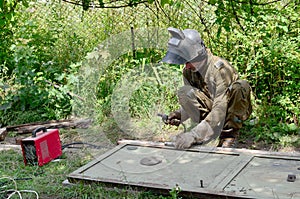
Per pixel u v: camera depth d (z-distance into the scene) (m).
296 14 5.69
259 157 4.09
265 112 5.35
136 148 4.41
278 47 5.49
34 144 4.39
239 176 3.76
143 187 3.71
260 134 5.06
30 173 4.31
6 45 6.61
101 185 3.86
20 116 5.91
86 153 4.66
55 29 7.07
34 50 6.73
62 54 6.77
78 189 3.88
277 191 3.46
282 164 3.93
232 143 4.47
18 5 6.43
